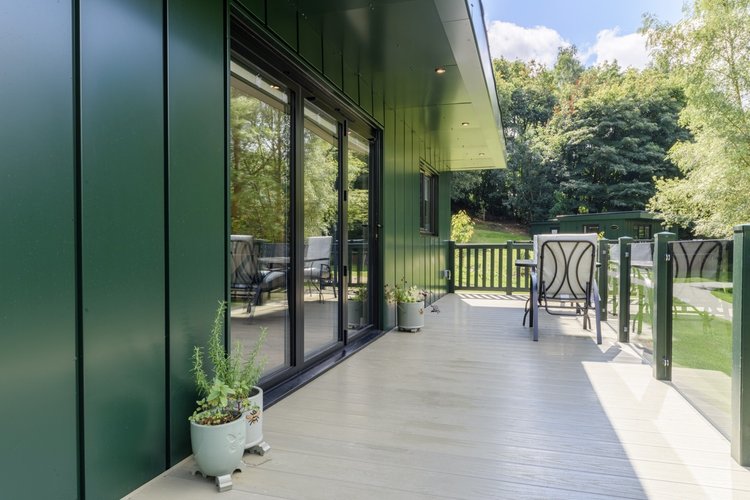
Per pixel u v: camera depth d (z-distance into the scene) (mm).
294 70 3057
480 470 1882
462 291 9062
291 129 3131
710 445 2123
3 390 1264
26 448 1324
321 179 3631
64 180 1433
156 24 1805
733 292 2006
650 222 16266
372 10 2973
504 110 25859
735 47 12539
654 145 22578
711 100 12695
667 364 3066
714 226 13188
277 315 3002
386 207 4906
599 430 2287
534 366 3461
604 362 3576
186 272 1969
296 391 2871
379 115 4680
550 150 24500
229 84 2270
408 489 1734
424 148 6801
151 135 1777
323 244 3656
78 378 1481
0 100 1253
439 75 4121
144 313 1750
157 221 1812
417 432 2260
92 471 1530
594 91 25703
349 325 4211
